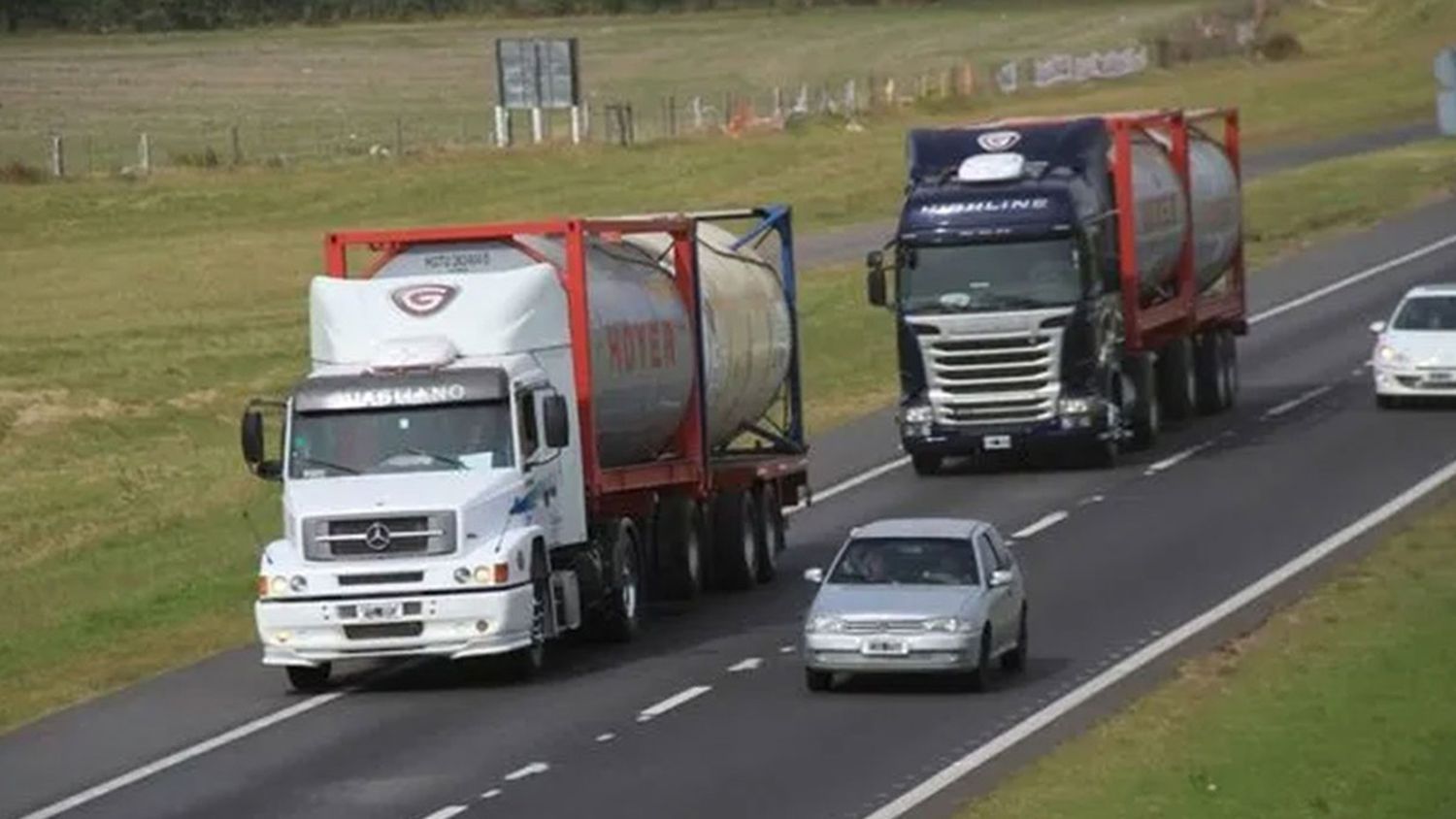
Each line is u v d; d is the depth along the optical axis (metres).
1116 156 104.00
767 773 55.28
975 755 56.28
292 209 186.12
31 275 163.88
